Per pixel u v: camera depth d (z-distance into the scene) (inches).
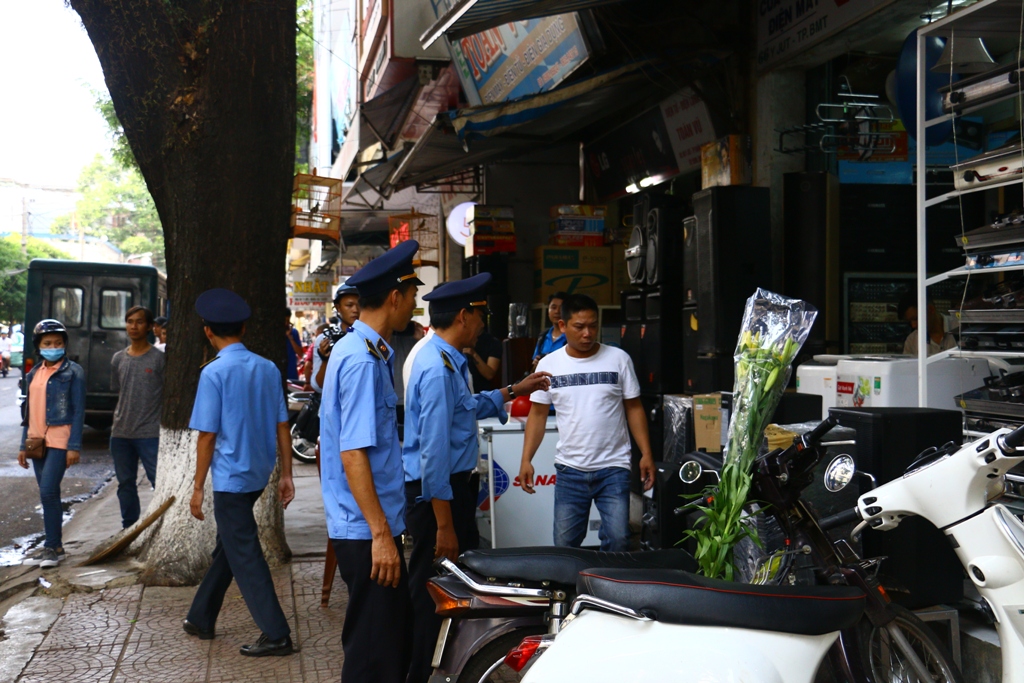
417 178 504.4
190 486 247.3
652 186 411.8
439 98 517.0
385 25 525.3
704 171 329.7
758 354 133.6
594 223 430.3
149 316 296.8
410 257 144.6
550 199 492.4
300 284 1320.1
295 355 562.9
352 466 135.1
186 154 248.5
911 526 157.2
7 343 1518.2
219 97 247.0
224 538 193.2
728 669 94.3
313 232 502.9
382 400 140.2
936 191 285.7
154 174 257.4
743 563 158.6
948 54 195.0
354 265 1124.5
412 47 473.1
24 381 599.2
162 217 260.4
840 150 287.3
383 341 142.8
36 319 604.7
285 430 211.3
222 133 247.8
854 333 287.6
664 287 309.3
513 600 127.6
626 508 192.7
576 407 194.5
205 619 202.1
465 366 175.0
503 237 452.4
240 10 247.8
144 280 618.8
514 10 232.4
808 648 98.2
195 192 249.3
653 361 313.7
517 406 257.6
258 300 252.5
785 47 286.2
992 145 232.7
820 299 279.1
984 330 185.3
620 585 102.4
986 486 117.9
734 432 134.2
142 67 247.0
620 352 197.9
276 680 179.9
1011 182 175.8
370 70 616.4
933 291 283.6
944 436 163.8
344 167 724.7
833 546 130.6
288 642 193.5
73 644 198.8
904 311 275.6
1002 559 116.4
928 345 228.1
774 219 296.5
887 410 167.3
